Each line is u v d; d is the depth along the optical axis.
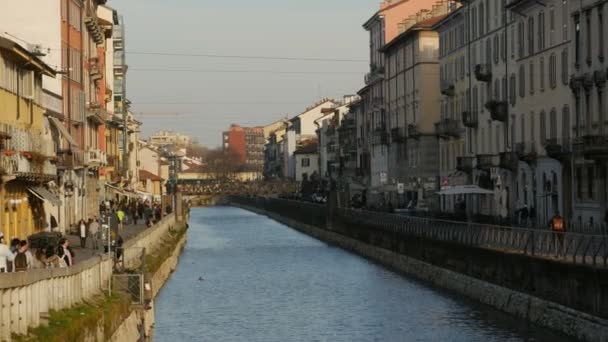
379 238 88.06
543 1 75.00
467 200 98.00
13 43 49.59
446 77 107.88
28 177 53.47
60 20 72.50
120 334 34.94
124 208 99.88
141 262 48.28
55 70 66.00
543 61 75.69
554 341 41.38
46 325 24.97
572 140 68.62
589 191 65.75
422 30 118.44
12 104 52.53
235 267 83.94
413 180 120.75
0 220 49.28
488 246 55.53
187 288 67.62
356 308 56.06
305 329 49.19
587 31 66.12
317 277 74.44
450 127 104.12
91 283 34.62
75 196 77.94
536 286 46.47
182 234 105.12
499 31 87.69
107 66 118.56
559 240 44.47
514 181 83.50
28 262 33.50
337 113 198.00
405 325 48.97
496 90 88.94
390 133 135.25
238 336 47.38
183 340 46.16
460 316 50.88
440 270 65.50
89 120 90.31
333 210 116.75
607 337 37.34
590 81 65.12
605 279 37.72
